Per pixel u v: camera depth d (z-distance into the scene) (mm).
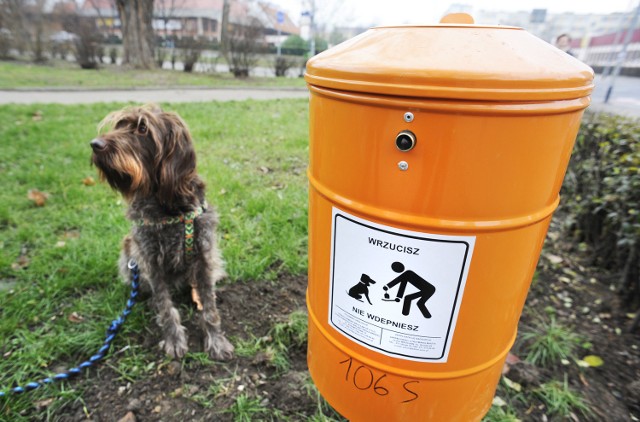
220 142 5770
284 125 6992
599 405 1975
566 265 3088
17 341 2211
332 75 1073
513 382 2092
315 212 1344
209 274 2291
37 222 3381
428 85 922
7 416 1827
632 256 2523
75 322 2387
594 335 2418
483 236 1075
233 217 3475
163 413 1887
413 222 1072
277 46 25703
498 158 984
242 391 2002
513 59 950
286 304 2598
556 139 1039
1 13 17938
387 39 1089
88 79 12539
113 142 2033
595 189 2975
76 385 2004
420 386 1334
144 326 2393
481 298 1175
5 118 6543
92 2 27141
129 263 2357
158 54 17359
